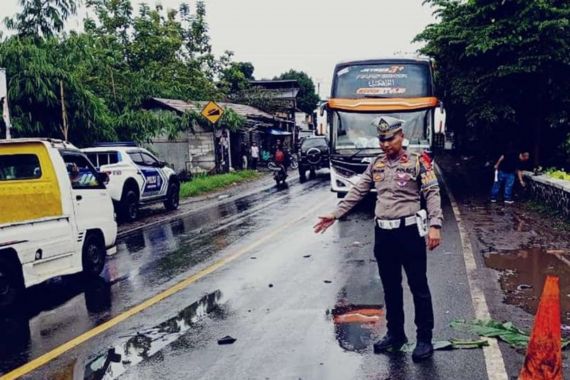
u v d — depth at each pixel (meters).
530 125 19.05
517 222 12.50
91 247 8.92
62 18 17.16
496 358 5.12
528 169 19.00
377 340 5.71
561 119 17.38
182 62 39.34
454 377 4.77
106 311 7.07
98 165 15.68
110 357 5.53
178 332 6.16
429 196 5.12
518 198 16.45
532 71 16.20
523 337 5.58
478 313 6.38
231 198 20.28
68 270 8.22
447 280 7.84
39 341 6.09
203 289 7.86
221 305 7.07
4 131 15.26
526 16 16.25
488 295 7.09
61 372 5.21
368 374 4.90
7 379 5.10
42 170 8.48
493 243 10.31
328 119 15.44
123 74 25.66
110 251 9.55
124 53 36.91
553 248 9.76
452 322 6.09
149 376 5.05
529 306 6.62
